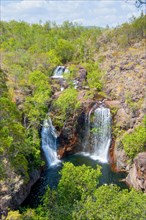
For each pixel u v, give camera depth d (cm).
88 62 10381
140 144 5178
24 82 7238
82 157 6481
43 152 6066
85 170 3222
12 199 4081
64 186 3066
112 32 12181
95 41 12144
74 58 11431
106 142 6525
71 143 6688
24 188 4447
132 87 7206
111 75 8475
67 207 2805
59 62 10412
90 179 3083
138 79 7412
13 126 3069
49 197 3045
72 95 6606
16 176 4281
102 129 6625
